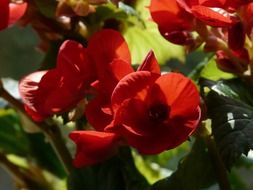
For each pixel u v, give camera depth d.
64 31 0.63
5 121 0.79
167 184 0.58
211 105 0.54
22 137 0.78
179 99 0.50
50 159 0.77
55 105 0.53
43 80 0.53
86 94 0.54
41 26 0.62
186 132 0.49
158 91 0.49
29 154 0.78
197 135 0.55
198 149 0.58
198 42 0.56
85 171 0.62
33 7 0.61
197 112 0.50
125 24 0.66
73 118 0.54
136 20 0.64
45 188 0.73
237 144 0.52
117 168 0.62
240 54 0.56
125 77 0.48
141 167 0.76
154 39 0.70
